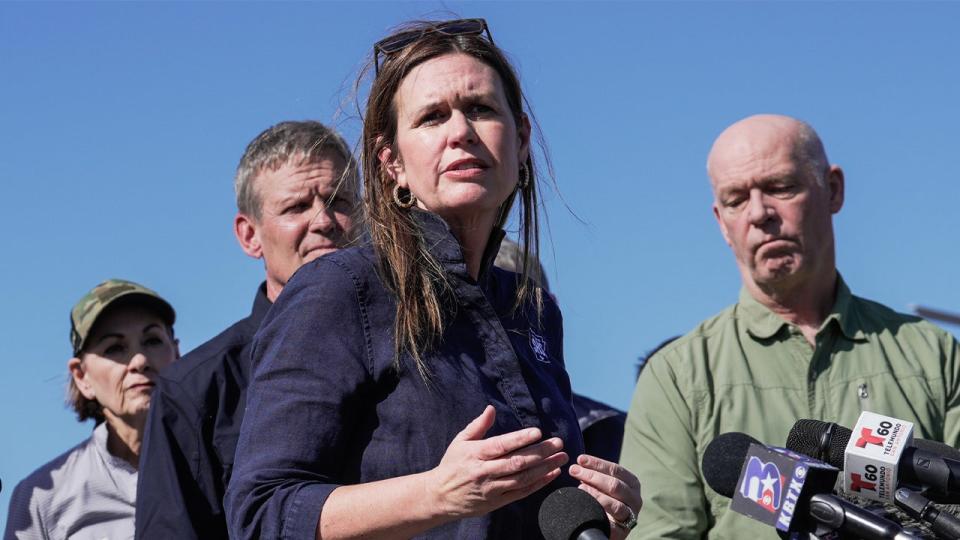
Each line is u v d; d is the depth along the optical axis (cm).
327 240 611
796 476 329
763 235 629
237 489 358
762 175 633
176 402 560
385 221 388
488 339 387
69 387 714
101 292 708
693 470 599
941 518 334
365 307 374
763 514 334
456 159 388
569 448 390
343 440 365
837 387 609
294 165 620
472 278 390
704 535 593
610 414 697
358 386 367
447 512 333
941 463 340
